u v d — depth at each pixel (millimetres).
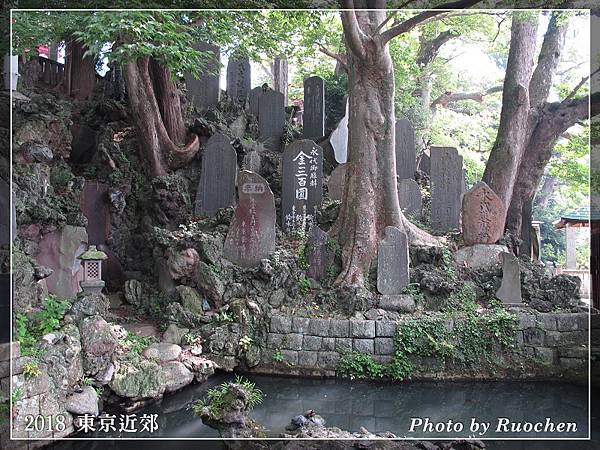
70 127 10453
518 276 7727
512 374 6973
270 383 6875
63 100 11594
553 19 10508
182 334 7086
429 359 7004
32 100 10312
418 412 6105
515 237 9156
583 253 14836
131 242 9703
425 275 7742
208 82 12641
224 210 9125
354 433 4832
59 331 5410
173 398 6109
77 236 7621
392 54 13844
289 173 9484
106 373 5625
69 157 10492
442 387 6859
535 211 18734
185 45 8133
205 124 11195
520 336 7117
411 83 16219
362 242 8172
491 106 17750
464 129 16797
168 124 10883
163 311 7648
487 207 8609
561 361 6996
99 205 9445
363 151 8500
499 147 9984
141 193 10148
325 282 8039
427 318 7180
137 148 10695
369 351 7051
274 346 7145
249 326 7246
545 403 6414
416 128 15117
